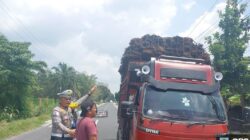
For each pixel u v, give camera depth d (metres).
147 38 13.78
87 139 6.49
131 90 12.74
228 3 17.39
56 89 69.69
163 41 13.73
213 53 16.95
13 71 32.41
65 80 70.25
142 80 10.65
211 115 9.04
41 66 34.19
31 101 36.91
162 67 9.81
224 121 8.95
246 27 17.23
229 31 17.16
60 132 7.60
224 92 16.42
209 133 8.68
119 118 15.15
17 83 32.97
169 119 8.83
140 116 9.00
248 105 16.16
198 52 13.47
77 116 7.95
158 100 9.21
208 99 9.34
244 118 9.55
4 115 28.89
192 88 9.49
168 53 13.41
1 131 19.84
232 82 16.80
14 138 18.59
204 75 9.83
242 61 16.64
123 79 14.74
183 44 13.59
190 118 8.91
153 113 8.95
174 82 9.61
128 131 12.16
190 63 10.30
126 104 9.63
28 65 33.00
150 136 8.66
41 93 66.50
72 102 7.88
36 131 22.30
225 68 16.72
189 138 8.62
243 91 16.58
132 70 12.79
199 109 9.13
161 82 9.52
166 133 8.63
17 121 27.16
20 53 32.81
